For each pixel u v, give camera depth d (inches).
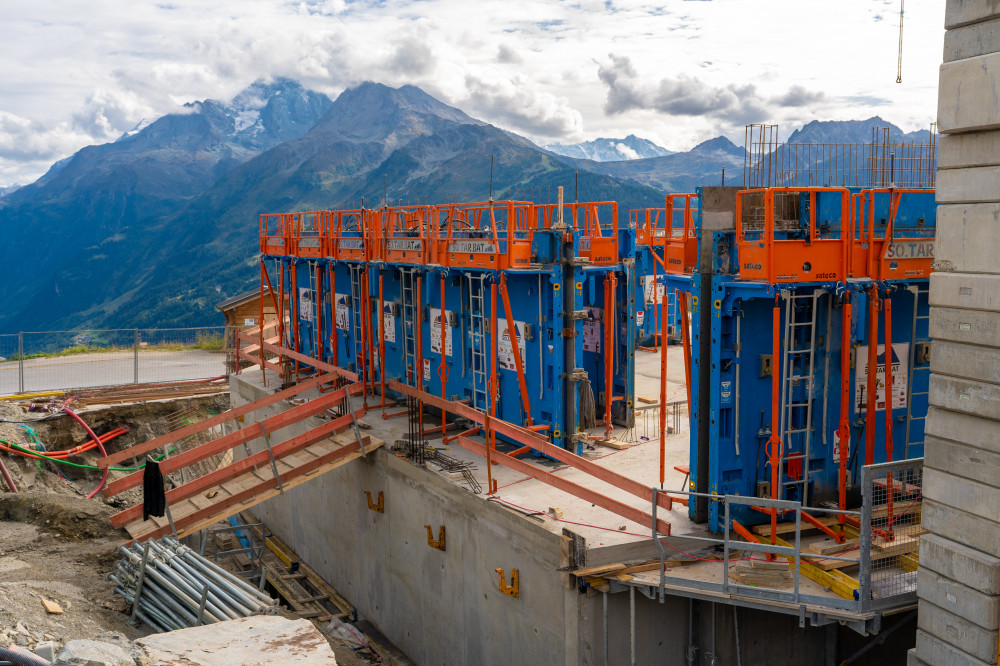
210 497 609.3
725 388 441.7
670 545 446.9
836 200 427.5
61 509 593.3
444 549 573.0
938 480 335.6
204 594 398.9
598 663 444.5
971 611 319.9
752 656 451.8
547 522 474.9
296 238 987.3
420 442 647.1
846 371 426.6
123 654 274.8
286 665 272.8
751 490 451.2
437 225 690.8
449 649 580.1
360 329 879.7
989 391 309.0
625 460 581.3
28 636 356.8
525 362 625.0
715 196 432.1
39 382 1272.1
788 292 406.9
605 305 637.9
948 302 322.7
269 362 1032.8
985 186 305.6
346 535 732.0
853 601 368.2
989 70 296.7
